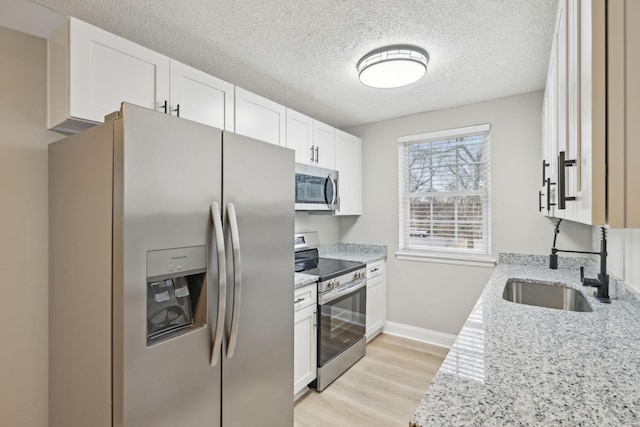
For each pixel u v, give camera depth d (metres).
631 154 0.54
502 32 1.82
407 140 3.40
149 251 1.10
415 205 3.45
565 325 1.31
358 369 2.73
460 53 2.07
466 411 0.74
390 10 1.63
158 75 1.71
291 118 2.64
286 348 1.74
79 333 1.27
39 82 1.57
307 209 2.79
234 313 1.36
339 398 2.32
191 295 1.33
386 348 3.14
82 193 1.25
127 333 1.04
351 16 1.68
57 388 1.46
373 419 2.09
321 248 3.60
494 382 0.87
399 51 1.97
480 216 3.09
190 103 1.86
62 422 1.41
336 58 2.13
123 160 1.04
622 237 1.74
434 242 3.34
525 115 2.80
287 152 1.75
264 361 1.59
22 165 1.52
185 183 1.21
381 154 3.60
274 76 2.40
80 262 1.26
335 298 2.55
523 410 0.74
